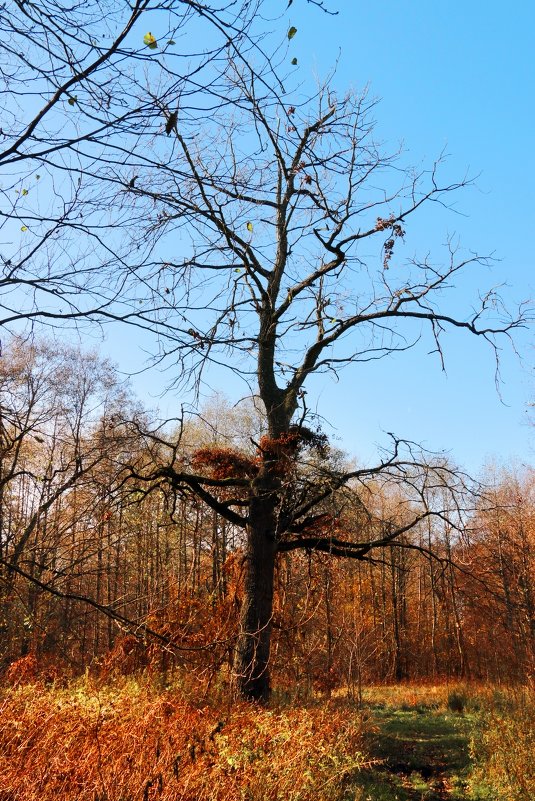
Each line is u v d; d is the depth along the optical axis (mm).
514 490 29609
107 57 3531
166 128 3854
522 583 29891
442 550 24766
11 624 12203
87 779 6285
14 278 3992
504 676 28672
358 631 19766
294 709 11664
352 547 14648
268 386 14852
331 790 7918
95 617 15094
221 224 7020
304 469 13477
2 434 6695
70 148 3795
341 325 15242
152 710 7859
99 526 13438
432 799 9305
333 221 14477
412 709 18859
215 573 23109
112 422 11344
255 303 14547
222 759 7211
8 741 6812
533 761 9984
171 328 4383
